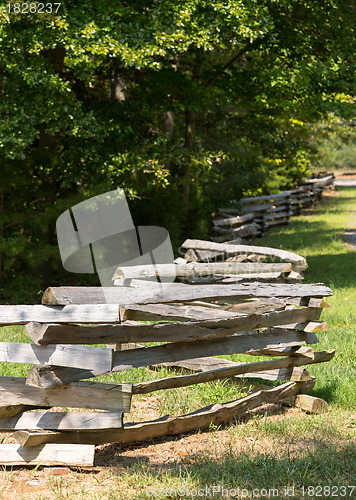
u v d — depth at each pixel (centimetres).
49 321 357
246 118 1748
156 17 1020
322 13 1230
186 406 499
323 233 1959
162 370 568
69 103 1027
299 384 513
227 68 1368
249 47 1261
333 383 556
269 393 495
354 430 452
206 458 392
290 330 504
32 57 1002
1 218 1084
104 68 1327
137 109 1270
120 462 394
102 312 354
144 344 611
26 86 1042
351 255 1491
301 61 1201
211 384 538
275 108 1540
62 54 1172
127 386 382
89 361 358
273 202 2242
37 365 368
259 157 1958
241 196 1875
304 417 482
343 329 762
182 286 422
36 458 378
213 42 1101
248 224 1847
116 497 332
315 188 3148
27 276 1130
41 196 1155
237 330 444
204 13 1082
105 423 378
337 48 1252
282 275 537
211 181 1831
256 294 458
